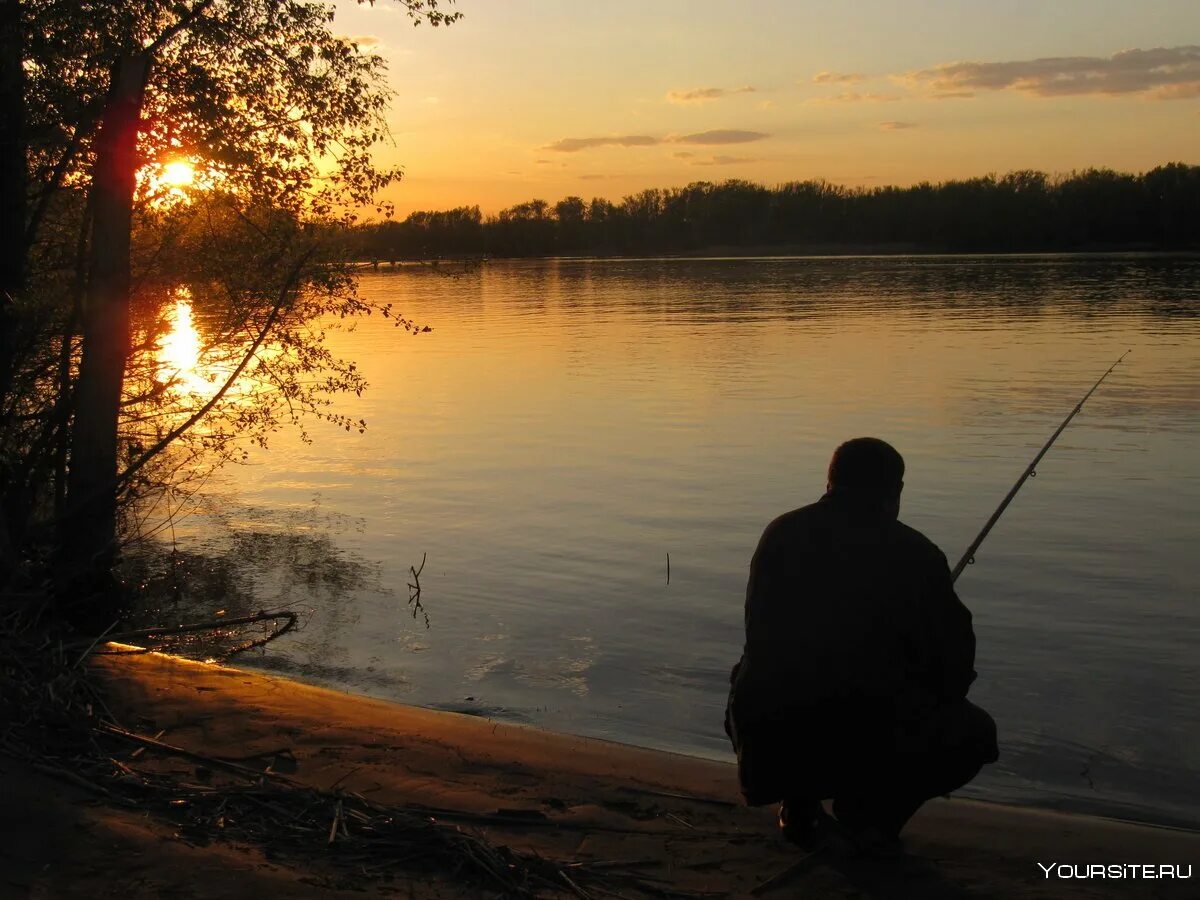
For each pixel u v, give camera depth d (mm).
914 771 3402
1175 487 10797
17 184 7766
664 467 12453
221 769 4250
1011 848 3805
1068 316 34188
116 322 7824
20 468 8188
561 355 26016
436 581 8164
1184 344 24688
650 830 3877
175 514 10422
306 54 8047
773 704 3324
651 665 6363
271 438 14734
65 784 3842
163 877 3135
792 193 151000
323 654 6520
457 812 3947
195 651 6578
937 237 132375
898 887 3424
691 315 39406
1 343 7781
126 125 7559
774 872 3525
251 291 8648
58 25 7246
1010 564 8312
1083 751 5035
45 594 6945
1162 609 7227
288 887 3129
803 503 10602
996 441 13484
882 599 3299
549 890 3307
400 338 32000
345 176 8523
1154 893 3424
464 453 13539
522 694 5879
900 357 23531
